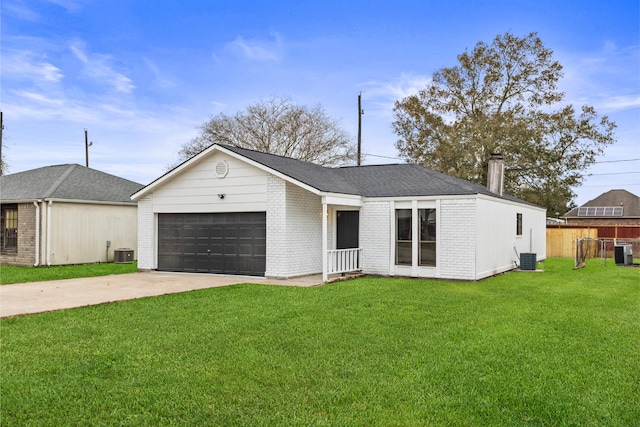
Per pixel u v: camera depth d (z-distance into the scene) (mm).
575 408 4945
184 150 40688
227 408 4852
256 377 5742
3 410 4758
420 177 18250
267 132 40531
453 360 6488
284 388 5406
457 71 37156
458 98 37281
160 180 17344
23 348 6875
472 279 15266
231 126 40750
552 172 34469
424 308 10242
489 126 34250
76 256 21109
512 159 34406
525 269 19344
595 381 5723
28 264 20125
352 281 15172
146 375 5785
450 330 8188
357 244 17406
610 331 8250
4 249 20984
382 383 5574
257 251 16000
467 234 15422
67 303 10547
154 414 4699
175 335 7691
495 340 7539
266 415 4699
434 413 4781
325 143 40469
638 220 44250
